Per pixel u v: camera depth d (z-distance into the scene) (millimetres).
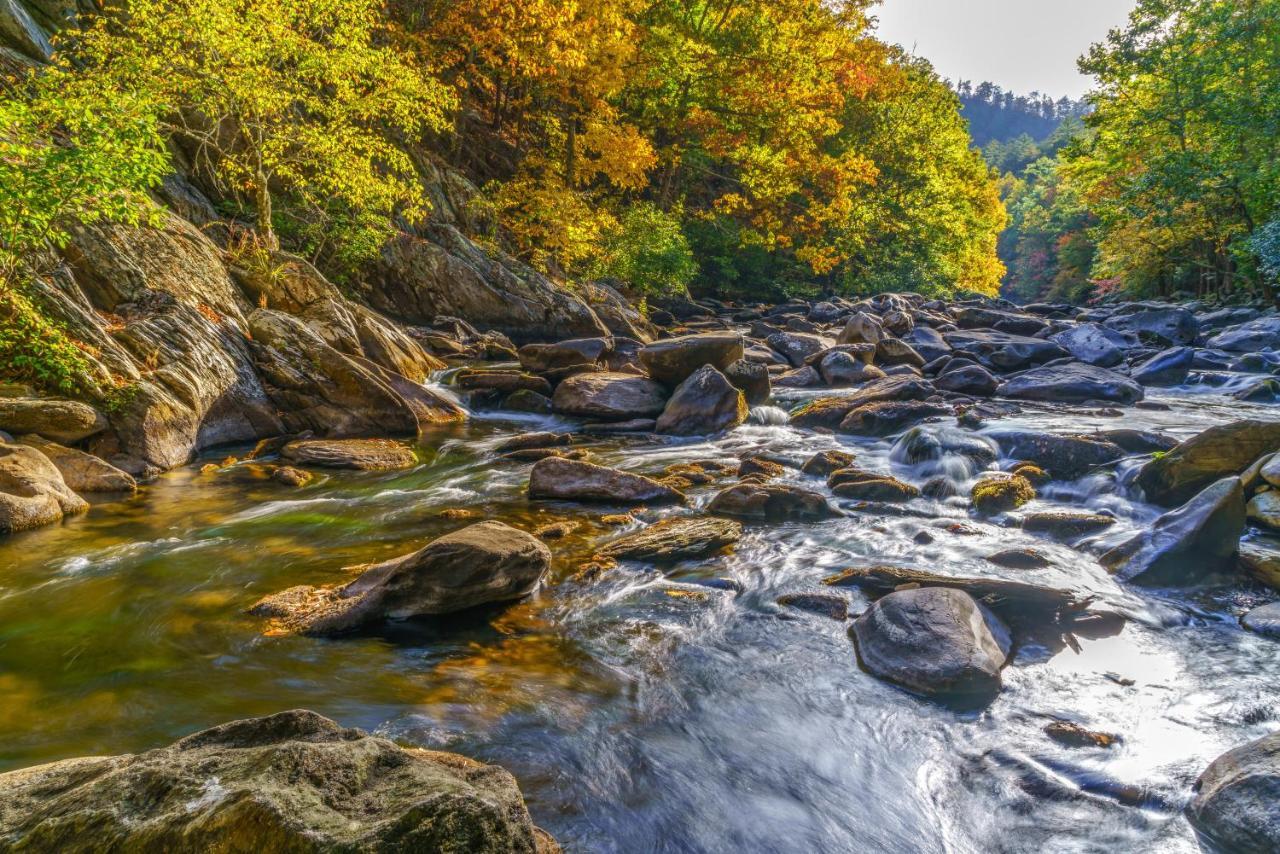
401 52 21906
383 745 2250
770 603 5176
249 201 16906
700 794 3195
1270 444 6434
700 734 3631
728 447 10352
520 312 20125
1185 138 28250
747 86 29422
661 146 33594
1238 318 24141
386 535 6688
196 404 9500
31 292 8641
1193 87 26672
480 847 1873
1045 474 7938
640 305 26359
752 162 31781
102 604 5070
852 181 35062
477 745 3480
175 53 12969
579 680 4133
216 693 3922
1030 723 3693
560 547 6340
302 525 6957
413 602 4793
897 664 4129
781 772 3359
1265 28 25484
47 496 6836
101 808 1889
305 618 4793
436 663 4301
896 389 11844
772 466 8992
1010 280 96062
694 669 4262
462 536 5074
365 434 10945
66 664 4234
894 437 10406
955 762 3424
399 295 19172
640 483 7832
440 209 21906
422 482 8727
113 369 8742
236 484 8414
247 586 5434
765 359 17016
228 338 10617
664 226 26688
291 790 1896
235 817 1774
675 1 29344
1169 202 27656
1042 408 12055
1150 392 14359
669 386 12797
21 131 8312
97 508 7312
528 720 3713
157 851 1758
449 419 12500
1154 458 7031
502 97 29031
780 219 34531
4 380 8250
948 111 44906
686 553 6094
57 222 9922
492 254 21047
